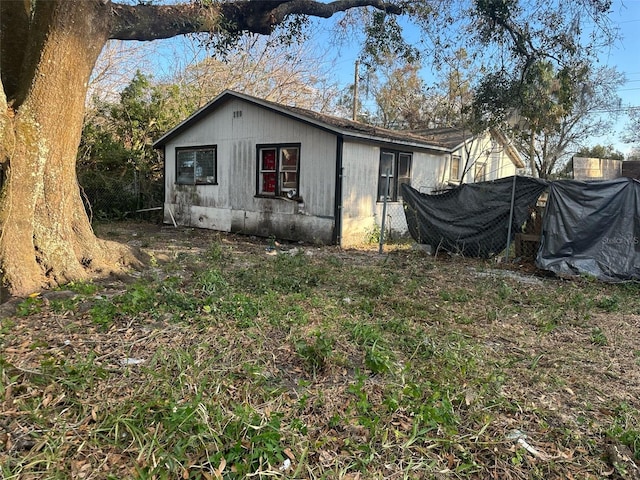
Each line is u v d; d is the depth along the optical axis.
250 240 11.13
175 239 10.73
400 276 6.63
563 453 2.38
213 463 2.07
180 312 4.16
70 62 5.22
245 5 7.54
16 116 4.98
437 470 2.19
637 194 6.80
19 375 2.77
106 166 14.54
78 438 2.26
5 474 1.95
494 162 19.30
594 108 22.47
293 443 2.27
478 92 12.97
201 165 12.90
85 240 5.91
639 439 2.46
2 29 5.35
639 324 4.73
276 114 10.89
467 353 3.65
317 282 5.96
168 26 6.68
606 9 8.95
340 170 9.95
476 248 8.23
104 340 3.51
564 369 3.48
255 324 4.02
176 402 2.58
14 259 4.84
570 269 6.87
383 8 9.27
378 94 30.75
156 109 15.20
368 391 2.91
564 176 24.61
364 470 2.15
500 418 2.70
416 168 12.86
